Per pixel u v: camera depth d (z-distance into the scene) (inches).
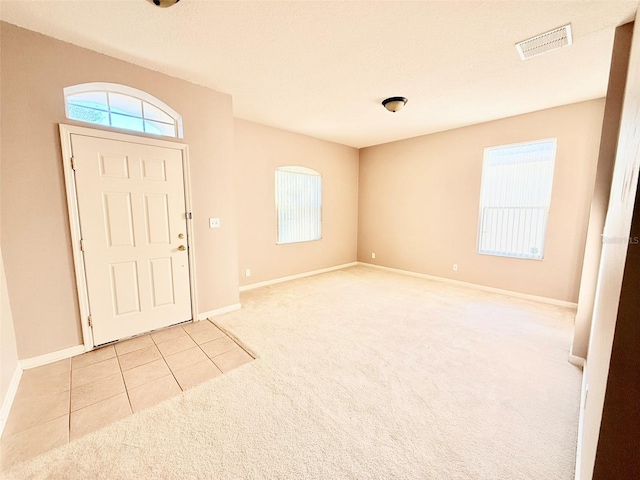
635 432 21.0
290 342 103.0
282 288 174.6
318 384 78.6
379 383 79.0
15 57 78.2
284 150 183.5
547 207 143.7
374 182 226.4
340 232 229.3
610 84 79.0
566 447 58.0
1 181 78.4
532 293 151.3
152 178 104.8
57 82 84.5
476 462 54.8
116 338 101.6
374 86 115.3
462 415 67.0
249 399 72.5
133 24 77.0
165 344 101.0
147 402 71.4
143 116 108.0
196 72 104.3
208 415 66.9
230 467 53.7
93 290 95.4
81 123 89.1
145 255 105.7
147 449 57.7
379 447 58.2
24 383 78.4
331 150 213.8
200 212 119.3
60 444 59.0
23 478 51.8
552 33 80.4
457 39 83.7
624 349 20.7
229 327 115.5
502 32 80.0
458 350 97.1
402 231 210.8
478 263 171.6
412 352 95.8
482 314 130.0
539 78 108.0
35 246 84.3
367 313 131.6
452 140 177.8
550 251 143.9
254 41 84.8
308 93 123.7
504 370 85.2
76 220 90.3
